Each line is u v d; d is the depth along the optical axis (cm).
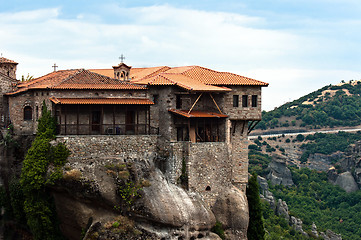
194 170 6147
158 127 6425
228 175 6431
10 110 6412
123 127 6219
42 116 5903
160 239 5494
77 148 5800
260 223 6950
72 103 5825
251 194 6988
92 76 6244
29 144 6184
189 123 6150
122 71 6625
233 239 6319
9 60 7194
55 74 7100
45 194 5631
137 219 5491
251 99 6781
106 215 5459
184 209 5806
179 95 6375
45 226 5634
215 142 6322
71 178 5388
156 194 5669
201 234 5869
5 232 6066
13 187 5984
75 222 5584
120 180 5512
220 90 6225
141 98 6256
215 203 6309
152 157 6091
